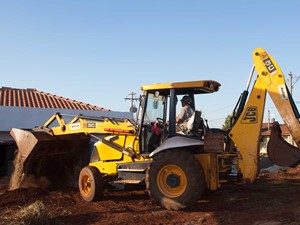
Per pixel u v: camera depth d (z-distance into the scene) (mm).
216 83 8141
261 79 7863
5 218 6617
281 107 7676
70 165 10828
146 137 8320
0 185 11898
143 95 8273
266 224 6172
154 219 6770
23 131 9938
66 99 19734
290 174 13633
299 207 7422
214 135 7809
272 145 8336
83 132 9438
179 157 7230
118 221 6648
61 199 8766
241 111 8047
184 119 7957
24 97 18266
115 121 9172
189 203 7129
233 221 6516
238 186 10461
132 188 9609
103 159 8992
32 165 10172
